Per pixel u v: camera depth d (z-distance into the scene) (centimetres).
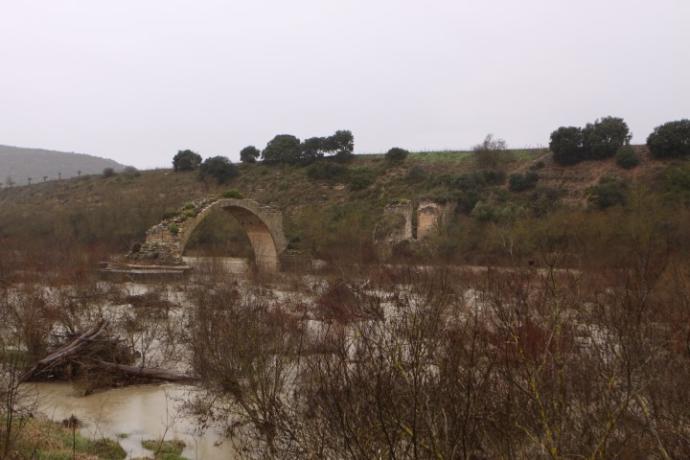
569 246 1902
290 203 4888
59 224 4312
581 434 441
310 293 1981
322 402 595
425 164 5131
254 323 1010
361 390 520
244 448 750
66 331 1281
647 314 756
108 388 1116
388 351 556
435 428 424
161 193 5319
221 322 1116
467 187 4372
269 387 818
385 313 907
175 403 1025
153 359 1279
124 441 857
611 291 1018
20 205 5650
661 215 2869
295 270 2762
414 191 4606
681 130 4153
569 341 621
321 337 903
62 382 1134
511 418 462
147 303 1711
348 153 5556
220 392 948
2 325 1350
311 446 593
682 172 3675
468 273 1864
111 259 2827
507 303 850
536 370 470
